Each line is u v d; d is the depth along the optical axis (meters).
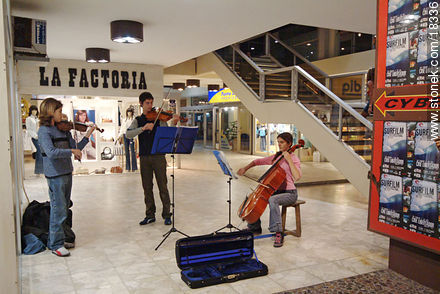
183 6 4.42
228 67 8.71
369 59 8.17
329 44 9.38
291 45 10.20
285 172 4.06
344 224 5.00
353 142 5.39
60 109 3.73
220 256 3.41
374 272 3.44
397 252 3.43
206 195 6.88
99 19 4.95
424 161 3.07
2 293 2.37
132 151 9.45
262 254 3.89
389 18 3.31
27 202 5.47
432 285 3.12
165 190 4.93
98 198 6.55
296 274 3.40
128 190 7.29
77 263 3.65
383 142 3.42
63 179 3.77
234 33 5.75
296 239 4.37
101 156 9.38
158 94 8.88
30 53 4.45
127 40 5.16
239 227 4.80
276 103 7.05
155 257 3.80
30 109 8.60
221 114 17.45
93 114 9.21
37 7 4.41
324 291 3.06
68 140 3.88
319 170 10.07
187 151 4.39
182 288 3.12
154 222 5.06
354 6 4.47
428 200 3.05
